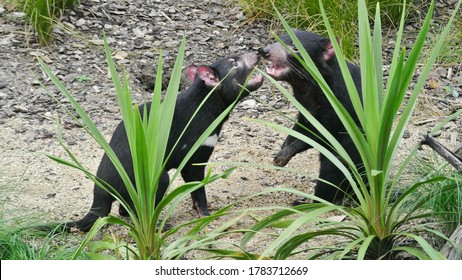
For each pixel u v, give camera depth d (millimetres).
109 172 7617
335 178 8312
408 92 11234
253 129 10430
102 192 7598
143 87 11500
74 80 11320
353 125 5859
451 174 7254
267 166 6141
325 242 7098
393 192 7516
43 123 10219
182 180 9008
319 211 5738
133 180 7625
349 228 6199
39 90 10984
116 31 12586
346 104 8492
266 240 7281
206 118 8141
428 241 6840
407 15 13023
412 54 5441
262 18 13078
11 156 9250
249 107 11016
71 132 10055
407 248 5949
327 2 12375
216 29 12891
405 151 9414
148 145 5965
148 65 11719
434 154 8461
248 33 12812
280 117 10789
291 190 6066
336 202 8383
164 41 12461
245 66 8273
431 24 12953
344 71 6055
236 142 10031
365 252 5969
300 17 12555
